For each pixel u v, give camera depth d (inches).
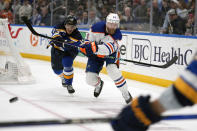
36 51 692.1
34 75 470.0
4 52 397.1
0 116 246.1
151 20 477.1
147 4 490.0
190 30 423.8
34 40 695.1
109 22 273.3
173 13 443.8
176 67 401.1
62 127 218.7
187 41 386.9
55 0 666.2
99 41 286.5
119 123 75.2
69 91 334.6
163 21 461.1
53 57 352.2
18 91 350.0
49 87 380.5
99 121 87.5
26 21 307.4
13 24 752.3
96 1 586.2
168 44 410.9
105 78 469.1
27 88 369.1
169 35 409.4
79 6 619.8
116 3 542.3
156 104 69.9
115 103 311.0
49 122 85.1
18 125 83.0
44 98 319.9
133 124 72.9
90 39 288.2
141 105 71.4
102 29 281.6
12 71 393.4
